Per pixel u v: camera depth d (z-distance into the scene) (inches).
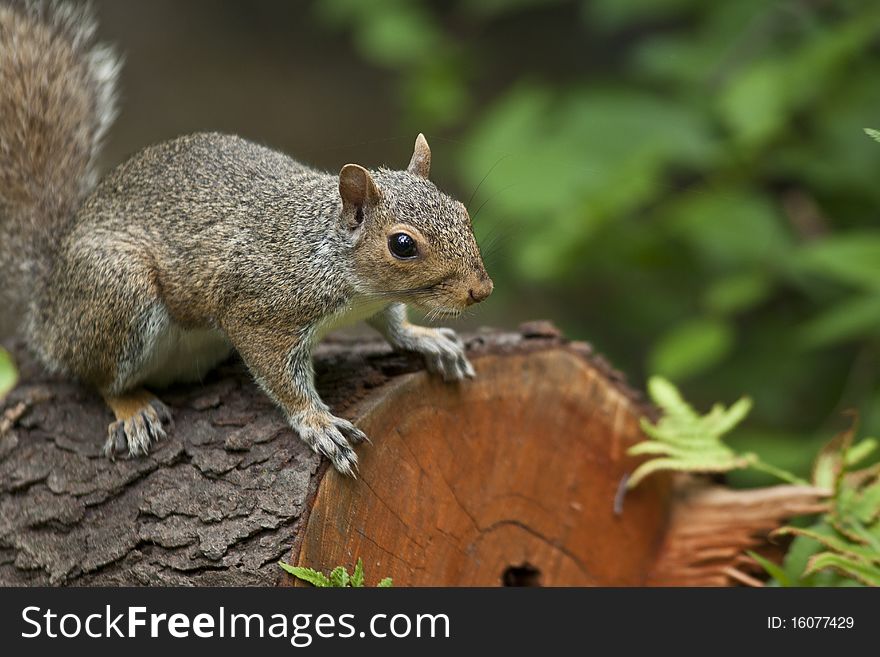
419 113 684.1
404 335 342.0
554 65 907.4
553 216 558.6
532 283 657.6
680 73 573.9
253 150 358.3
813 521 390.6
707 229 521.7
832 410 556.4
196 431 319.0
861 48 530.0
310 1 977.5
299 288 325.4
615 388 373.1
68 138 406.9
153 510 301.7
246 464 304.7
